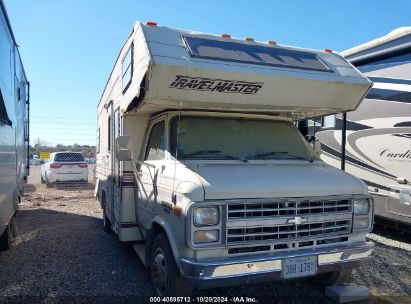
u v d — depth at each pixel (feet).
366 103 24.98
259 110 16.07
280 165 15.17
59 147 125.18
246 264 11.91
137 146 18.44
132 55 15.72
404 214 22.38
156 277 14.24
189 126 15.74
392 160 23.16
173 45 13.92
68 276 17.44
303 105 15.57
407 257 20.29
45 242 23.59
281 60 15.42
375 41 24.59
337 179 14.28
